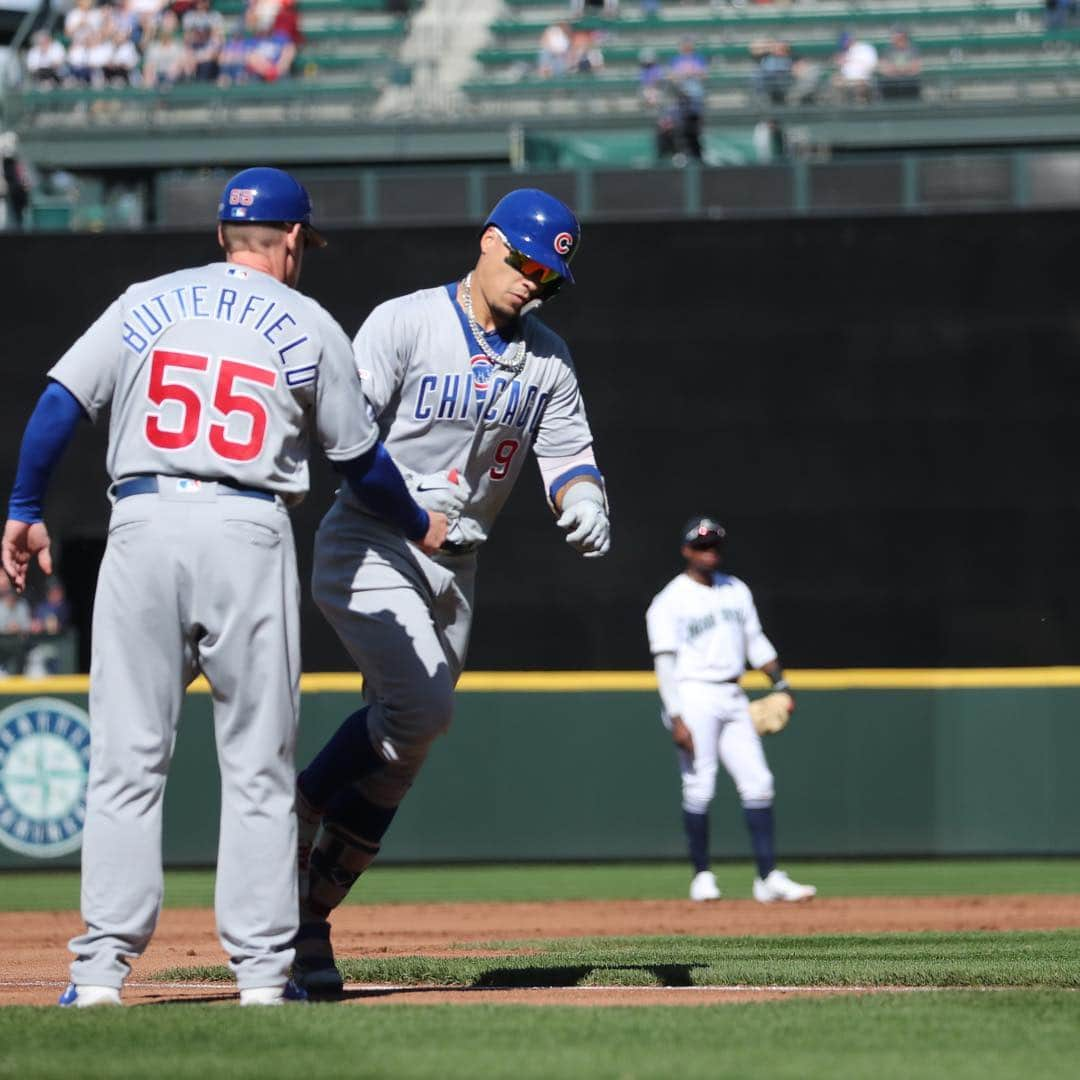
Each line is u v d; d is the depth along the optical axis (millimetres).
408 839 40781
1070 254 46969
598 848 40750
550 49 65750
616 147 60250
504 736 40938
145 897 12469
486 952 20312
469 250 47938
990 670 44750
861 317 47062
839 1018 11992
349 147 62000
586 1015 12016
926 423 46875
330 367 12609
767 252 47219
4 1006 12422
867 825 40969
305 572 46250
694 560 30641
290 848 12562
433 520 13344
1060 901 30844
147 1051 10391
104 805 12406
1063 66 62500
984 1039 11086
